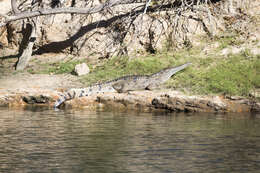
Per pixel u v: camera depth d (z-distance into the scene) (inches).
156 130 600.1
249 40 1154.7
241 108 860.6
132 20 1248.8
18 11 1213.1
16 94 959.6
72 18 1332.4
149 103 887.1
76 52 1295.5
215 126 641.6
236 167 400.5
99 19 1305.4
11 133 566.3
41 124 648.4
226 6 1246.3
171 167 398.3
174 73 1031.6
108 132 579.5
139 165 404.8
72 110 853.2
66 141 515.2
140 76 976.3
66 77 1119.6
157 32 1218.0
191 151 464.1
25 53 1280.8
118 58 1211.2
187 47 1183.6
